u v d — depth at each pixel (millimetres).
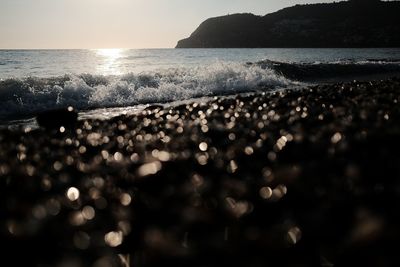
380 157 5125
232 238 3279
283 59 57938
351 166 4719
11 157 6711
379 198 3730
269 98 12523
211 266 2840
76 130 9039
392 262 2436
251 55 77875
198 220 3660
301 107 10203
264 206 3920
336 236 3137
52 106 14602
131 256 3209
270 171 4973
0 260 3256
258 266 2801
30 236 3633
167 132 8305
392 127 6766
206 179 4965
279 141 6512
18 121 12281
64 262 3168
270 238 3205
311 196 4020
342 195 3916
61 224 3891
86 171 5703
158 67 41500
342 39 169000
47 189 5004
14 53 71438
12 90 15438
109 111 13875
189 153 6207
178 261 2949
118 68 40062
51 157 6637
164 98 16719
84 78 18891
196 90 18609
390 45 155750
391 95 11234
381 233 2713
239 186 4512
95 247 3395
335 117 8422
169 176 5141
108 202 4430
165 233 3469
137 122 9703
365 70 30547
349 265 2666
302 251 2992
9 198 4734
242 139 7062
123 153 6785
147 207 4156
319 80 25000
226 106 11656
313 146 6043
